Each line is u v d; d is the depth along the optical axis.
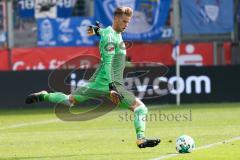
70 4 93.75
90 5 98.69
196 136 53.19
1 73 87.12
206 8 93.50
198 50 92.94
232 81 88.25
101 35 41.59
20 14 93.62
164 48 92.56
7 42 92.25
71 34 93.31
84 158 42.28
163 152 43.94
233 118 67.88
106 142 50.69
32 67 90.81
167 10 92.19
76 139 53.38
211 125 61.62
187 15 93.56
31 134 58.44
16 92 87.25
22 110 85.31
